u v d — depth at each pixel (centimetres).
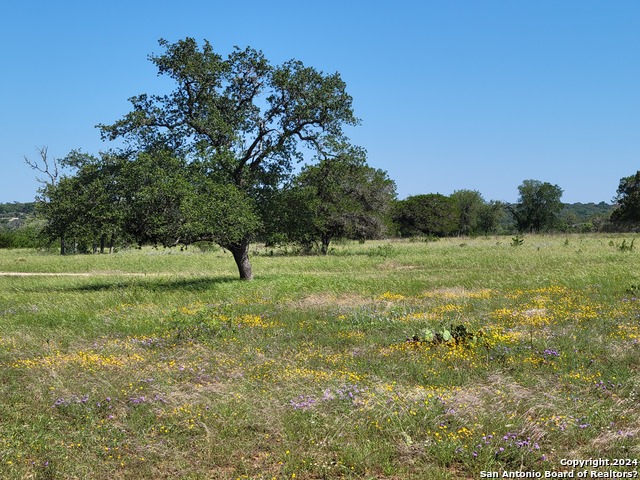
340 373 870
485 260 2898
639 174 7662
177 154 2323
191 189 2131
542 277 1955
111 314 1501
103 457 602
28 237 7538
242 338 1147
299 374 853
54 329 1316
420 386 789
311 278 2334
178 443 631
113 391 791
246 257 2417
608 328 1102
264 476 551
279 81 2334
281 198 2408
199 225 2061
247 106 2423
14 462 575
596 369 852
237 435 646
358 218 4547
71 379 851
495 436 619
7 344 1123
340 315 1371
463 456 580
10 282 2591
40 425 684
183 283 2309
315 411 691
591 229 8856
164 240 2225
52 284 2461
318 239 4375
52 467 571
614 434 607
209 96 2345
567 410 677
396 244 5262
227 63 2336
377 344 1066
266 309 1527
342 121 2470
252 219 2178
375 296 1727
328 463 572
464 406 691
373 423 655
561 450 593
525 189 10388
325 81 2388
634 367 866
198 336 1172
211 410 705
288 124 2438
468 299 1552
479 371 865
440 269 2667
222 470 573
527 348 973
